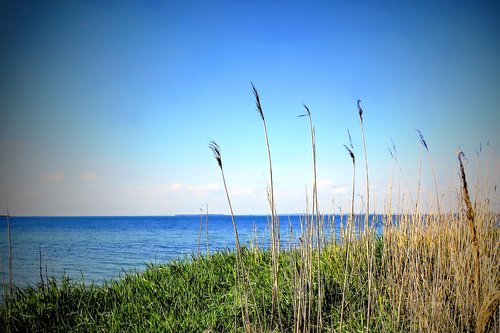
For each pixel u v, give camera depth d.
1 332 5.00
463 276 4.87
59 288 6.37
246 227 60.16
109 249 26.34
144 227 74.88
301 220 4.51
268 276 6.36
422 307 4.70
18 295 6.04
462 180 4.02
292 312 5.21
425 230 6.18
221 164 4.02
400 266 5.41
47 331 5.17
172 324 5.15
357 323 4.96
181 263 7.80
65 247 28.55
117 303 6.00
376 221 5.54
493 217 5.45
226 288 6.45
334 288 5.81
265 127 4.21
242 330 5.04
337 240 7.02
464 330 4.63
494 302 3.79
